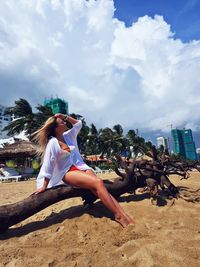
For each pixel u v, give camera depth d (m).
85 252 2.71
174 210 4.16
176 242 2.80
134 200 4.84
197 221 3.64
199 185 6.88
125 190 4.74
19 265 2.49
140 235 3.06
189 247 2.67
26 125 32.84
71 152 4.18
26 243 3.09
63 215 4.16
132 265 2.38
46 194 3.78
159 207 4.32
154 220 3.66
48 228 3.63
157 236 3.04
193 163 5.57
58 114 4.41
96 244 2.94
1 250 2.90
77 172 3.89
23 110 33.19
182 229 3.28
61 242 3.08
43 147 4.32
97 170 23.69
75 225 3.54
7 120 137.12
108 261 2.48
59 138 4.28
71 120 4.54
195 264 2.35
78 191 3.98
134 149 58.28
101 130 56.03
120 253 2.64
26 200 3.69
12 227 3.88
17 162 26.30
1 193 8.18
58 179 4.00
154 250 2.56
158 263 2.35
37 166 24.66
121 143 56.44
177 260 2.39
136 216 3.84
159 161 5.22
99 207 4.29
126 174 4.74
